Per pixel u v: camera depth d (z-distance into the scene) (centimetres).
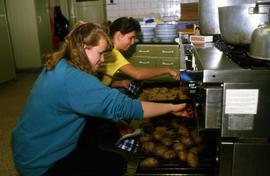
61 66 114
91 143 158
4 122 301
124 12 478
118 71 208
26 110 122
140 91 212
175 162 142
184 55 164
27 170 123
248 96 96
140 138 171
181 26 365
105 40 118
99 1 503
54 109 115
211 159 141
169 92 204
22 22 512
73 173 126
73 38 115
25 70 541
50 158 123
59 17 529
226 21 127
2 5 438
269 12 117
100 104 109
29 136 120
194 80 110
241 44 125
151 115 119
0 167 212
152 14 465
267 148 100
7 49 454
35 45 523
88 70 118
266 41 97
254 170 103
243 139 101
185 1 446
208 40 175
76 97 109
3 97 393
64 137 122
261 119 97
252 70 93
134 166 148
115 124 187
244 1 162
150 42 371
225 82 95
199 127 105
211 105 98
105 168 131
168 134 169
